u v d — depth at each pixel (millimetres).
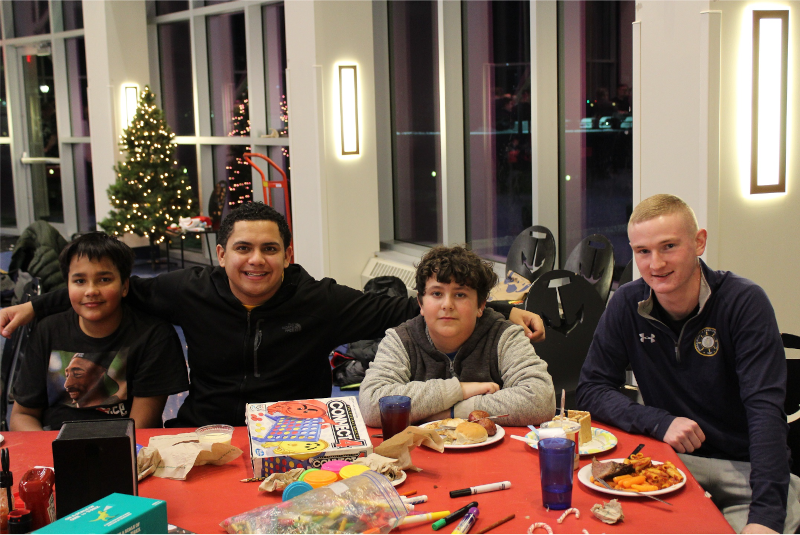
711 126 3016
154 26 9203
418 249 6477
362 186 6312
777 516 1540
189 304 2197
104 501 1115
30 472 1275
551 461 1305
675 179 3209
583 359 2973
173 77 9227
